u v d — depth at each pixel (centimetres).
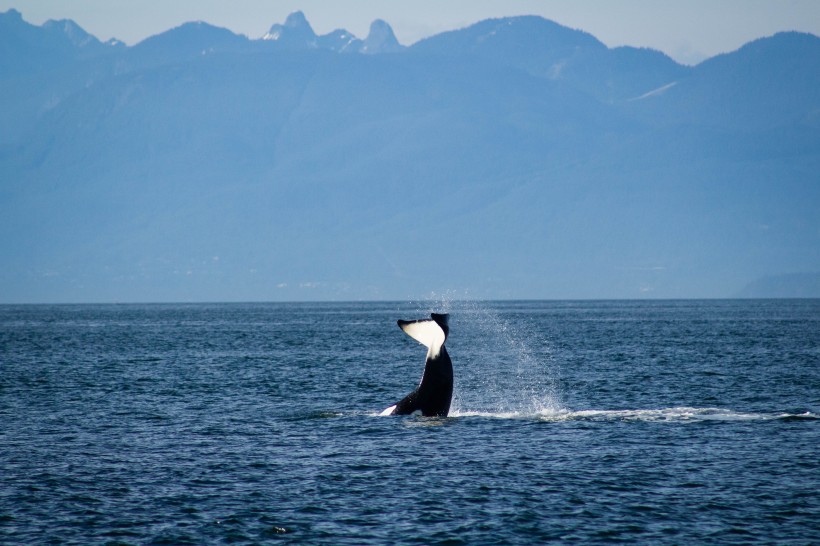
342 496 9500
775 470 10319
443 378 13425
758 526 8544
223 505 9238
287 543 8244
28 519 8831
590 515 8869
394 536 8394
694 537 8306
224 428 13300
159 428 13362
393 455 11156
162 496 9531
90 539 8325
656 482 9894
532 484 9856
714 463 10638
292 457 11150
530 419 13450
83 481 10088
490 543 8219
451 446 11606
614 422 13188
